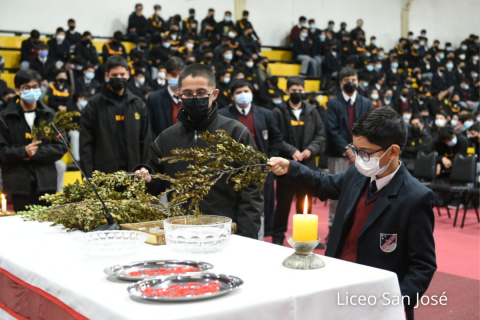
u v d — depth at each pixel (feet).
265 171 6.79
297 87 17.04
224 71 34.19
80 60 32.68
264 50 47.16
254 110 15.52
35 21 36.24
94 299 4.29
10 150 12.68
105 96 13.23
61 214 7.20
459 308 11.63
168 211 7.48
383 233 6.22
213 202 8.34
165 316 3.86
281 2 48.01
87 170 13.06
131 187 7.80
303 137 17.01
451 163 24.90
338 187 7.13
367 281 4.91
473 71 56.39
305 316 4.50
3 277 5.85
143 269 5.11
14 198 13.20
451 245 18.26
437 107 44.91
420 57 53.57
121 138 13.28
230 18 43.42
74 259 5.67
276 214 16.44
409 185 6.26
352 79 17.97
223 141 6.51
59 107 29.04
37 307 5.15
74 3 37.73
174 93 14.58
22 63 32.68
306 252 5.36
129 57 38.22
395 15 55.67
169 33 39.01
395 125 5.97
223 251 6.06
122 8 39.81
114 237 6.18
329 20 50.96
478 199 23.91
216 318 3.99
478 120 35.22
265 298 4.32
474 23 61.57
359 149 6.11
